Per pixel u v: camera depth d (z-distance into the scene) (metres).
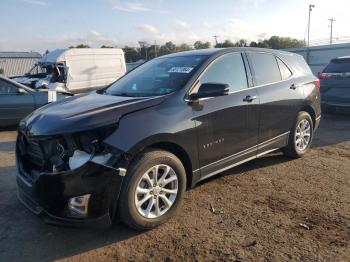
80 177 3.36
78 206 3.40
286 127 5.75
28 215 4.25
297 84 5.95
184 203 4.47
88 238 3.73
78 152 3.42
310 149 6.91
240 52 5.13
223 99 4.55
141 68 5.36
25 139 3.96
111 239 3.70
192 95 4.24
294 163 6.00
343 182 5.14
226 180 5.23
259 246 3.51
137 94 4.44
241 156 4.93
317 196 4.66
